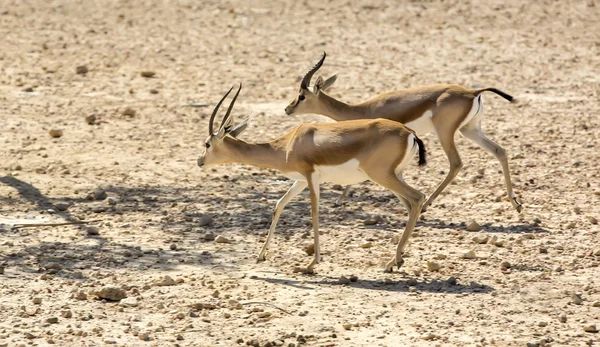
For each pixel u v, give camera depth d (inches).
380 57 3302.2
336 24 3848.4
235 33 3693.4
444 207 1731.1
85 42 3467.0
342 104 1752.0
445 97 1657.2
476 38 3597.4
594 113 2551.7
